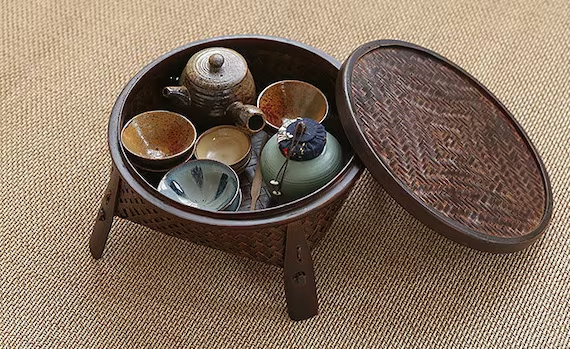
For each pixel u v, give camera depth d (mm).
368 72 1221
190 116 1302
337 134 1312
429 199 1153
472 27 1692
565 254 1372
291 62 1330
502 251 1200
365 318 1302
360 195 1443
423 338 1282
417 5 1724
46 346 1265
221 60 1214
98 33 1669
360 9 1717
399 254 1374
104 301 1312
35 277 1331
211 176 1215
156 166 1220
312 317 1302
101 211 1268
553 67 1631
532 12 1713
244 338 1282
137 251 1368
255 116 1226
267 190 1240
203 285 1334
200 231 1142
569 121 1549
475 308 1313
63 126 1528
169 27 1685
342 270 1353
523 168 1291
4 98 1564
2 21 1684
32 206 1415
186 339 1280
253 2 1722
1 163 1468
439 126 1233
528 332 1287
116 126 1171
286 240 1154
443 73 1317
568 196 1442
